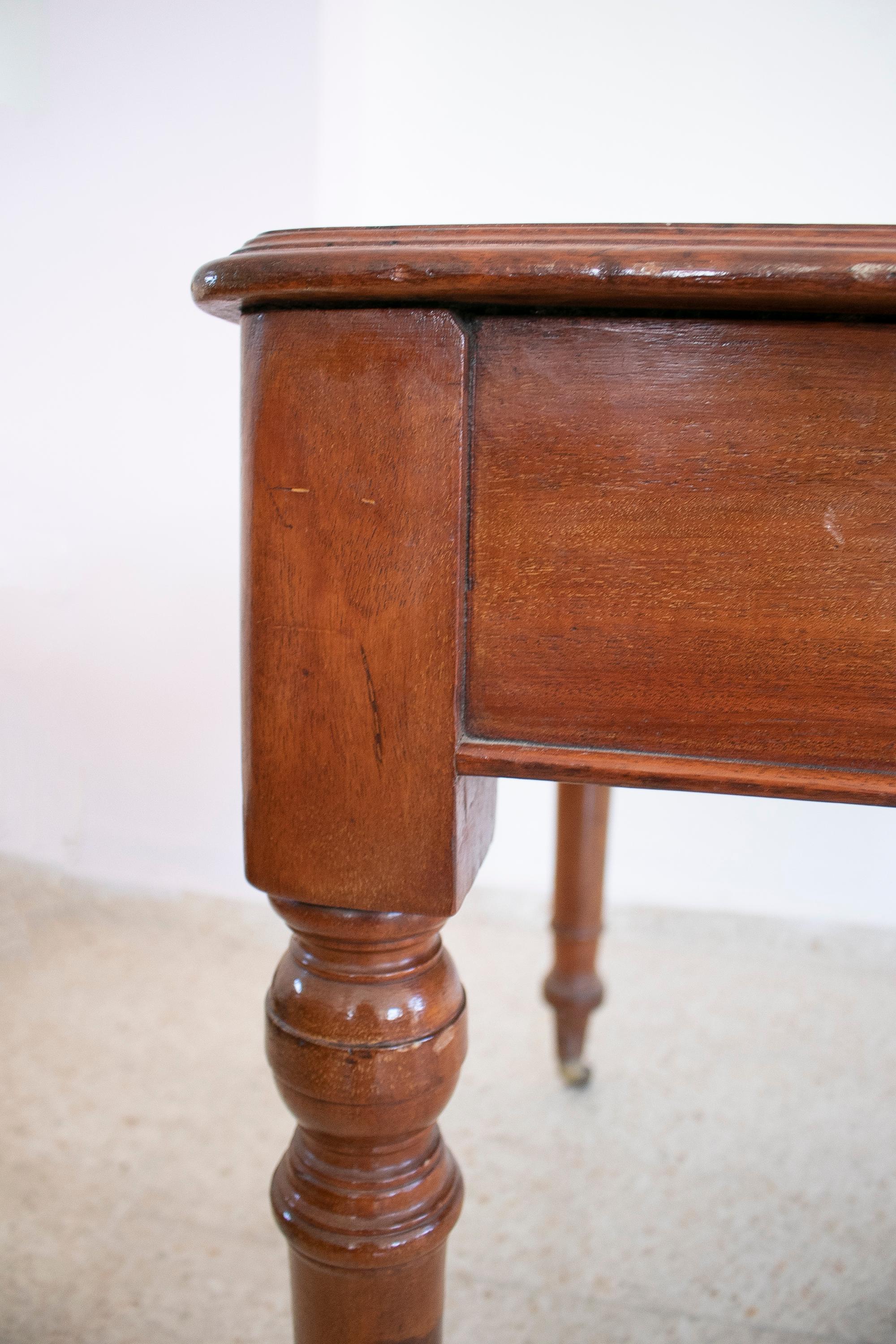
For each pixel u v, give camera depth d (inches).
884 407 17.4
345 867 20.7
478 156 62.5
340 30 61.8
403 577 19.2
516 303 17.9
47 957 65.8
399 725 19.8
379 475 19.0
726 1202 44.1
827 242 16.9
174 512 67.6
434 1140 25.5
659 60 59.9
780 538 18.1
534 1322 37.3
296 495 19.4
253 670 20.3
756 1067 54.7
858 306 16.8
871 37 57.9
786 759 18.8
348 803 20.4
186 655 68.9
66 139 64.8
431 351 18.4
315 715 20.1
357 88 62.4
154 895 71.5
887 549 17.8
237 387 65.4
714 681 18.8
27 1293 37.6
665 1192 44.7
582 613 19.0
